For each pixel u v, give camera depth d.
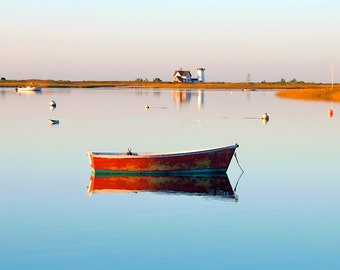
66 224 22.19
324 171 33.28
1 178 31.53
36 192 28.03
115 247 19.47
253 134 52.94
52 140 48.34
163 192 28.31
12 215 23.62
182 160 32.75
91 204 25.55
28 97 136.25
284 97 134.12
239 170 34.12
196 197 27.06
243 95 152.88
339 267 17.77
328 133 53.22
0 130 56.50
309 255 18.78
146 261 18.20
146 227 21.75
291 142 46.50
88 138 49.88
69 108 93.69
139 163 32.56
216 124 63.78
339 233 21.09
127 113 82.12
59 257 18.55
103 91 189.00
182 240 20.20
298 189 28.59
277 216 23.38
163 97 137.75
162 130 56.88
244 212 24.02
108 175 32.59
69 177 31.95
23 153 40.56
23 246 19.62
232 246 19.61
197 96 145.25
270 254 18.86
